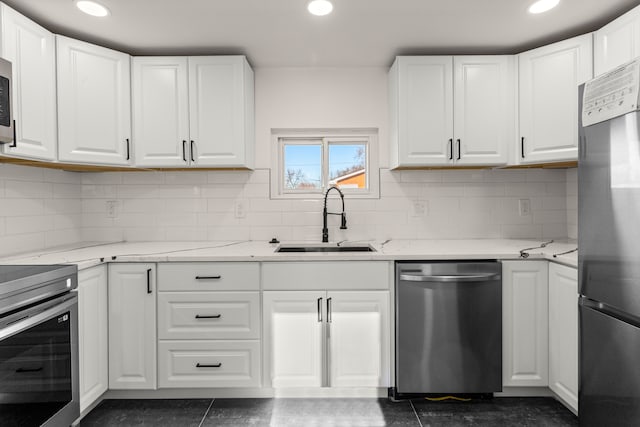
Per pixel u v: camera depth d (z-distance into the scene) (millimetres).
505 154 2410
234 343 2129
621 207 1315
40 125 1952
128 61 2359
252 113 2695
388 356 2133
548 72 2254
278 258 2102
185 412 2051
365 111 2783
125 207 2748
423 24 2137
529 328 2098
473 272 2076
